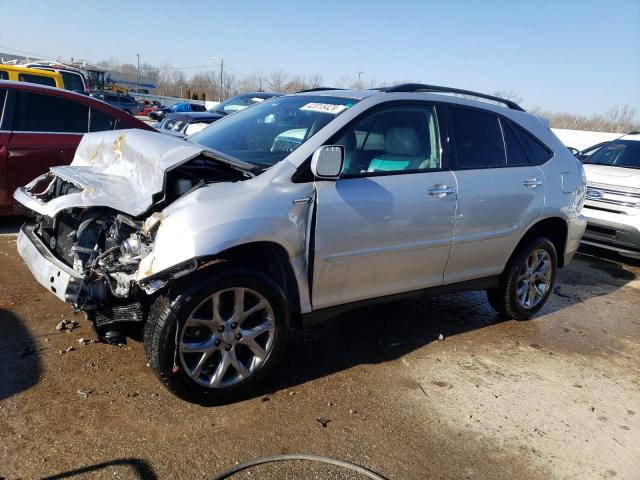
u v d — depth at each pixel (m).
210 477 2.64
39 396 3.12
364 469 2.81
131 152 3.51
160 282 2.87
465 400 3.58
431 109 4.20
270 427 3.08
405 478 2.79
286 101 4.41
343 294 3.69
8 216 6.87
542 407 3.60
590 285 6.55
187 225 2.91
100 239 3.26
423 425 3.26
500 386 3.82
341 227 3.49
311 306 3.55
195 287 2.99
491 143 4.54
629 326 5.26
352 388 3.58
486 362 4.16
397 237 3.79
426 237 3.97
